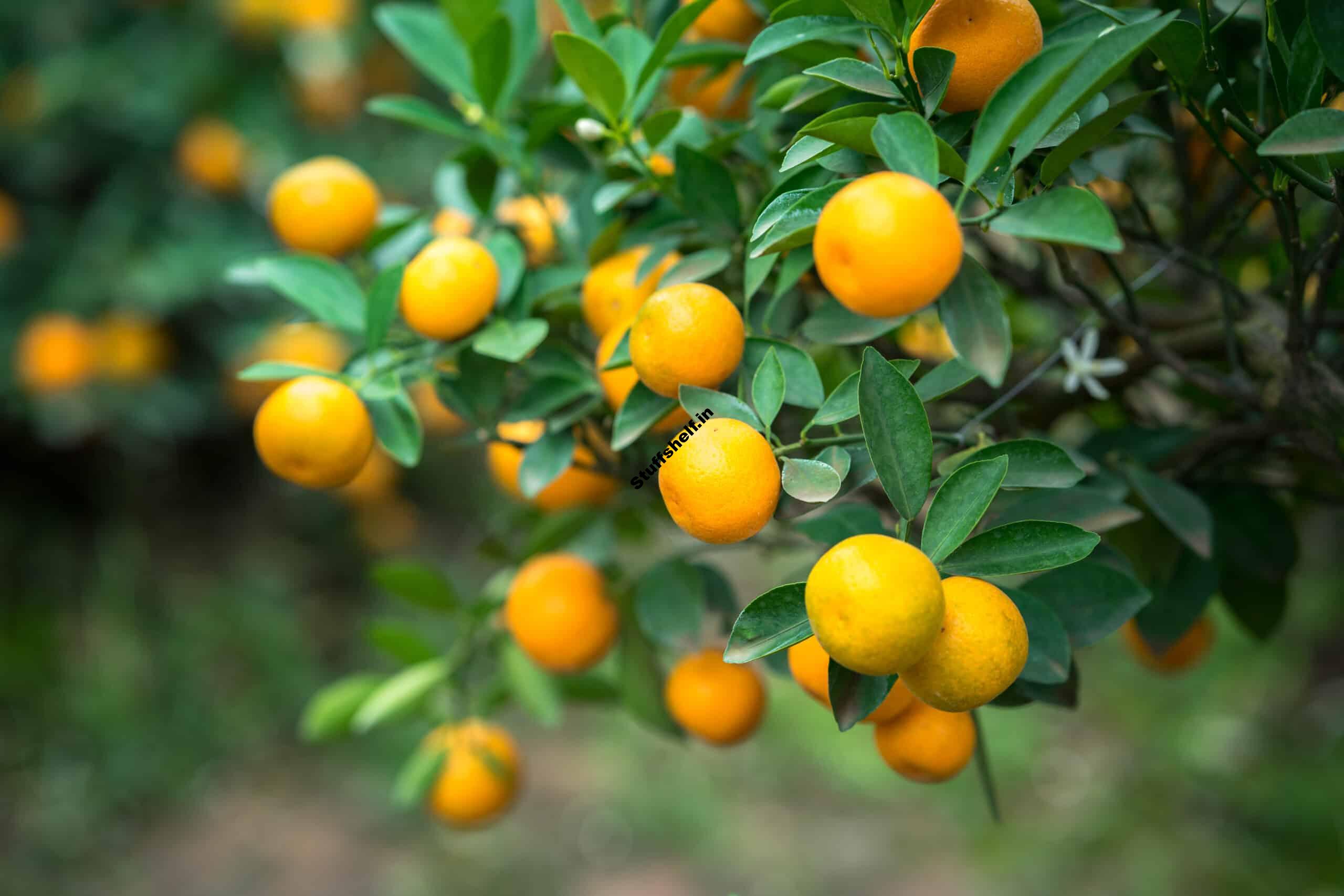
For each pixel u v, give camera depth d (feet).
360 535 7.55
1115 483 1.96
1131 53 1.53
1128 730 6.23
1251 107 1.98
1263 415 1.99
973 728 1.85
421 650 2.48
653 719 2.34
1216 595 2.35
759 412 1.72
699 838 5.69
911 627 1.54
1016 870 5.26
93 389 5.44
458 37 2.37
